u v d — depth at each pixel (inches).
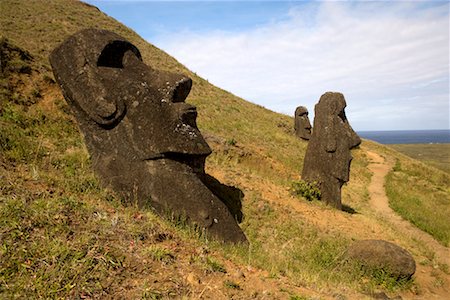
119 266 159.6
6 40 396.5
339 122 418.6
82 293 141.0
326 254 286.5
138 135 238.4
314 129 432.1
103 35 257.4
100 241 171.6
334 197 418.6
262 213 331.9
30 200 187.5
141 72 260.1
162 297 149.3
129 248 174.6
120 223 194.1
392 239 372.5
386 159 1024.9
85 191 228.5
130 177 237.9
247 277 189.3
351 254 281.1
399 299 229.6
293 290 187.8
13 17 839.1
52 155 266.4
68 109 358.9
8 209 170.1
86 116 250.1
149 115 237.8
